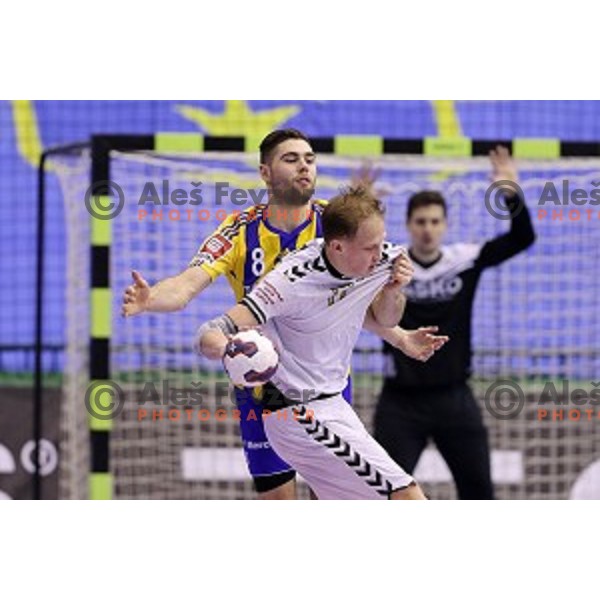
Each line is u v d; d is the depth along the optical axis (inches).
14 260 1296.8
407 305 921.5
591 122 1283.2
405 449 912.9
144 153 901.8
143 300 713.6
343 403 733.9
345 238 690.2
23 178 1295.5
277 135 776.9
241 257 788.0
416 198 926.4
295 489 820.0
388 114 1278.3
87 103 1298.0
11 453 1167.6
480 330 1080.8
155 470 1110.4
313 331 715.4
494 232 1046.4
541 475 1110.4
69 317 945.5
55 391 1221.1
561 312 1100.5
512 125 1278.3
